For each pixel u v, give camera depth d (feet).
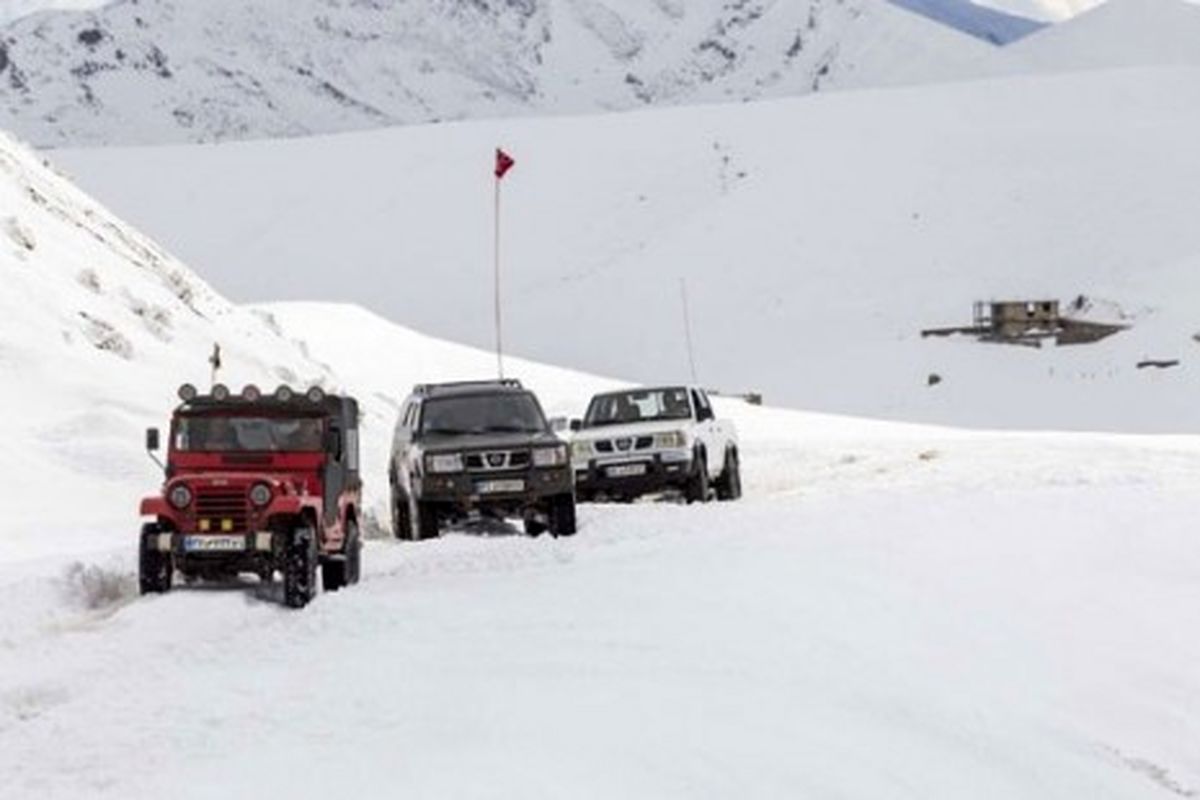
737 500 145.59
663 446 136.46
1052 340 615.98
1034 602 63.72
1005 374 590.14
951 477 155.12
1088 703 51.49
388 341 451.94
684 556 75.25
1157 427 504.02
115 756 40.88
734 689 45.78
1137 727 50.01
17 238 228.63
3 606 76.13
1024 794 40.47
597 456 137.18
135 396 187.93
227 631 67.36
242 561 76.02
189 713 45.39
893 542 77.41
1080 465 165.27
